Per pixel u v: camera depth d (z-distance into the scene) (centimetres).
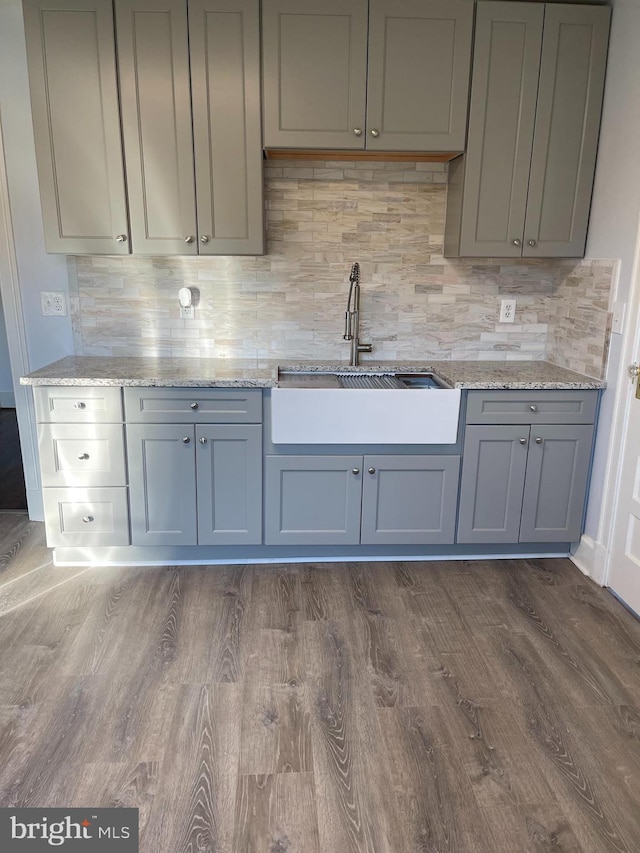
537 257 280
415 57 253
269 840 148
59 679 203
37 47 247
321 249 299
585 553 281
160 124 254
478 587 266
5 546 300
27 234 297
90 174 259
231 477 268
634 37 239
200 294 302
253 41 247
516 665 214
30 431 319
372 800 160
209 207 263
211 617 240
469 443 269
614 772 170
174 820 153
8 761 170
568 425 271
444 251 301
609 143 258
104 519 271
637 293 242
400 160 288
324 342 310
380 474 270
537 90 260
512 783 166
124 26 246
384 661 215
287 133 257
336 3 246
